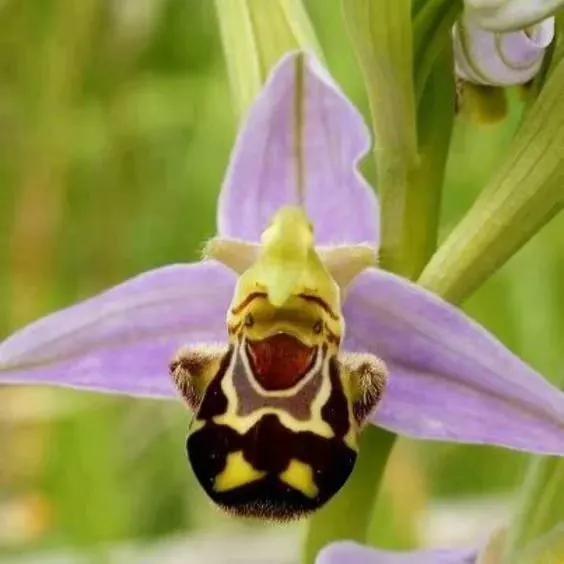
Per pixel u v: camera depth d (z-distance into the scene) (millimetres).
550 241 216
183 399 148
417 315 148
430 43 150
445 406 149
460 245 149
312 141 148
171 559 206
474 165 217
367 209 149
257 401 146
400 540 204
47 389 208
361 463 154
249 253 148
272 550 208
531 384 145
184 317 150
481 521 209
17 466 206
